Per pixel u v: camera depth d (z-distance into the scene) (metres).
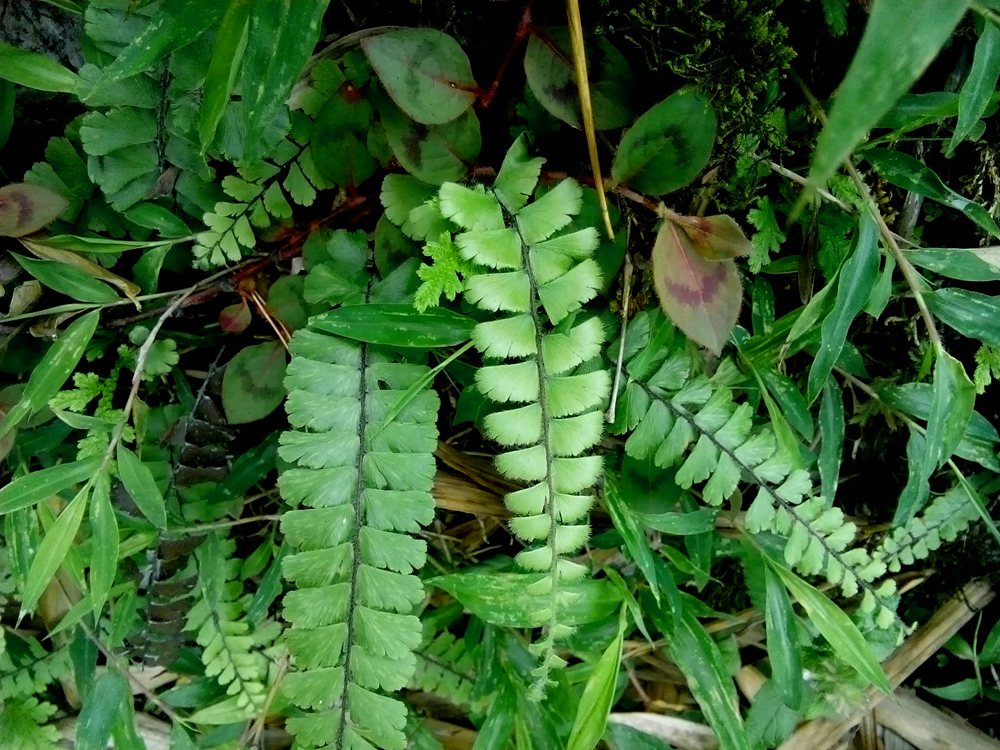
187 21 0.17
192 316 0.24
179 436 0.24
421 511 0.20
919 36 0.11
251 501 0.29
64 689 0.30
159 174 0.21
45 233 0.22
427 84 0.19
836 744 0.31
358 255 0.21
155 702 0.28
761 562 0.26
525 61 0.19
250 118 0.16
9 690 0.28
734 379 0.24
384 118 0.19
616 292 0.22
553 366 0.19
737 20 0.19
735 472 0.22
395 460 0.20
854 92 0.11
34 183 0.21
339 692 0.20
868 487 0.30
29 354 0.23
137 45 0.17
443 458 0.25
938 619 0.31
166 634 0.26
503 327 0.18
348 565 0.20
